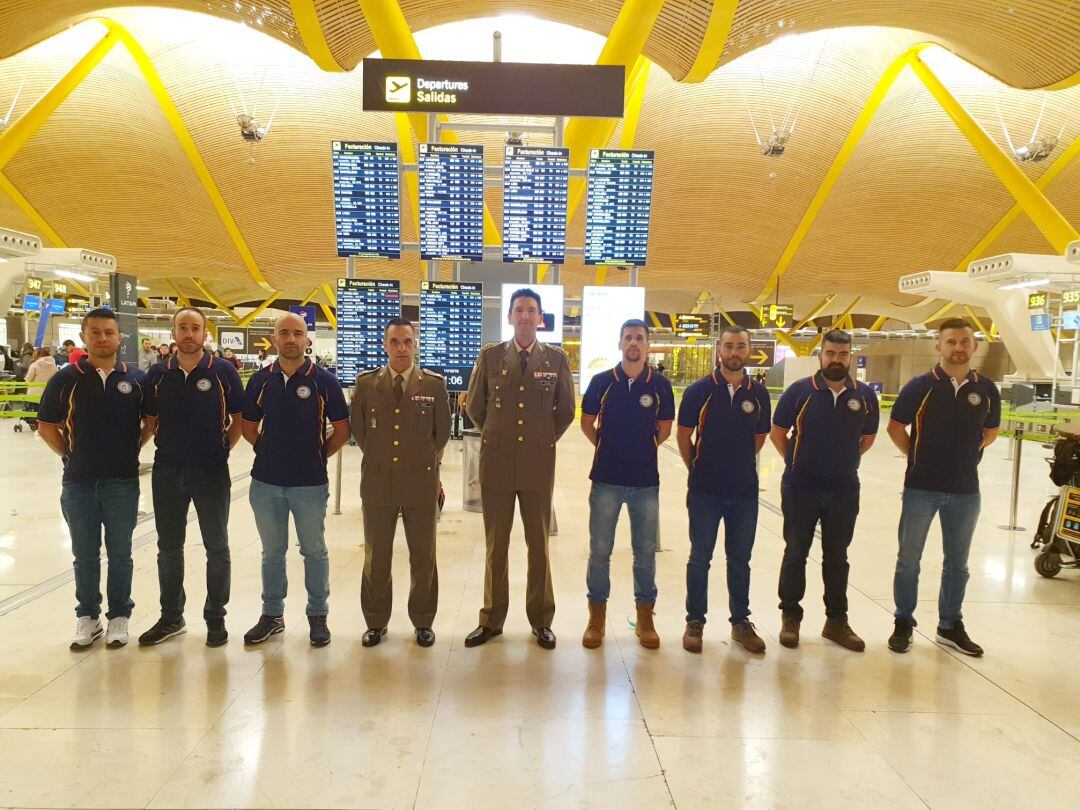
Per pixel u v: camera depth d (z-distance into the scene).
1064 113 19.33
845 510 3.44
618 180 5.90
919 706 2.81
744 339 3.39
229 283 43.16
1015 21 10.31
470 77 5.13
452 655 3.25
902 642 3.40
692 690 2.92
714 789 2.20
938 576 4.76
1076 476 4.76
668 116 20.44
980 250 24.02
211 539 3.28
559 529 6.14
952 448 3.34
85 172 21.38
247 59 19.23
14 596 3.96
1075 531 4.56
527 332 3.44
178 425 3.22
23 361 15.57
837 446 3.40
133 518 3.34
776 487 8.70
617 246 5.99
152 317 44.41
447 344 5.95
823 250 25.08
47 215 22.83
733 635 3.49
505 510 3.43
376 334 5.91
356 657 3.20
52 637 3.36
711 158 21.53
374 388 3.35
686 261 25.58
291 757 2.33
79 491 3.20
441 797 2.13
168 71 19.19
